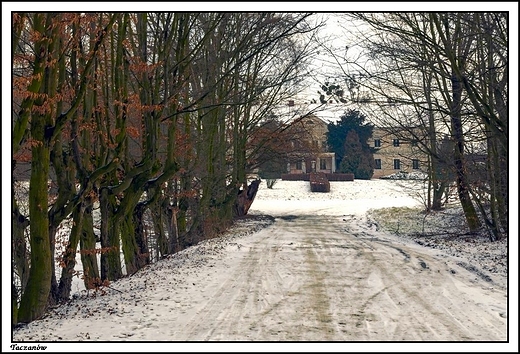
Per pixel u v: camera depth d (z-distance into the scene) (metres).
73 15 15.59
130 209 23.91
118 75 20.59
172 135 24.12
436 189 44.41
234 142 40.72
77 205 18.66
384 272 19.61
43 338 11.33
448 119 29.22
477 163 29.38
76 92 18.47
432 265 21.14
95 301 15.55
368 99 29.59
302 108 46.44
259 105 45.09
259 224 45.94
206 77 29.94
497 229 26.98
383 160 103.44
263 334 11.30
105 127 21.97
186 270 20.27
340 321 12.42
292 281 17.81
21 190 22.12
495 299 14.76
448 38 22.67
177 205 32.53
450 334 11.23
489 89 23.78
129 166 23.58
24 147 16.70
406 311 13.41
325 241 31.27
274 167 56.12
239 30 31.80
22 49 18.42
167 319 12.83
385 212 52.78
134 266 24.70
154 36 23.92
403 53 26.55
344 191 83.75
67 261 18.34
